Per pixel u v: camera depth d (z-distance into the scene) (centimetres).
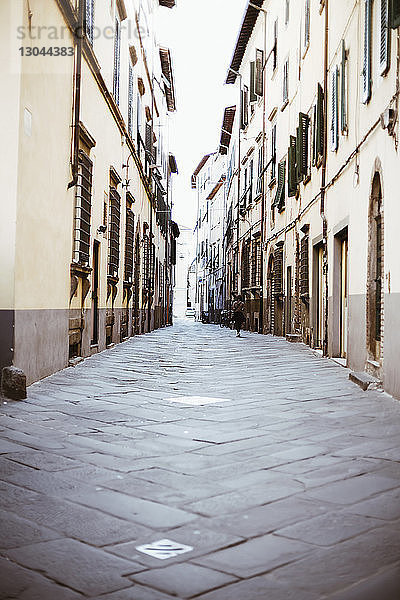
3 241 767
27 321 829
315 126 1609
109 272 1623
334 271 1347
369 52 979
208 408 704
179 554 295
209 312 5738
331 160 1370
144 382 937
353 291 1103
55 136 959
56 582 267
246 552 297
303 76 1834
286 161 2198
